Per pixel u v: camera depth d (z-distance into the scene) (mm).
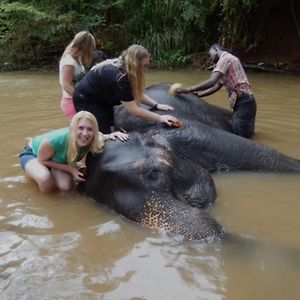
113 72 4840
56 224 3678
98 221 3744
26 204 4059
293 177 4832
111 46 15516
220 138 5094
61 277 2895
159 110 5445
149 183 3891
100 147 4309
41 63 15398
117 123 5531
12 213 3863
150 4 15328
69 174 4434
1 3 15734
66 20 15336
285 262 3113
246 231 3596
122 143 4305
